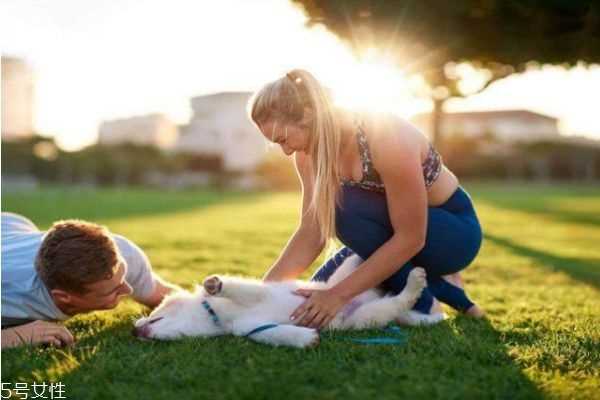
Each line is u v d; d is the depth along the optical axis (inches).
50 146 1304.1
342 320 125.5
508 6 242.4
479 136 1635.1
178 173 1421.0
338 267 135.1
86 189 1132.5
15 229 134.2
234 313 118.0
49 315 117.4
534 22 245.8
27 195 829.2
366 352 107.7
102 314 139.2
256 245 292.2
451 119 2365.9
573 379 97.6
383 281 132.4
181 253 255.9
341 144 122.9
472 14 248.7
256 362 101.6
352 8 243.3
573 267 247.3
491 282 207.5
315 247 137.3
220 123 2084.2
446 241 133.3
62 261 110.5
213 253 257.0
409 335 120.5
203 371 97.7
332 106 118.0
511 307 157.2
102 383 94.1
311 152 119.6
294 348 109.5
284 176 1305.4
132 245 131.5
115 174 1336.1
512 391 91.4
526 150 1556.3
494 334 125.3
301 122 116.3
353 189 127.4
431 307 133.2
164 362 103.0
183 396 89.0
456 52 256.7
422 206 119.7
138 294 132.6
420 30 245.3
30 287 114.9
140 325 116.8
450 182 136.5
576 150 1536.7
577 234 408.8
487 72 339.9
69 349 110.3
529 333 126.3
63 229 113.6
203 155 1503.4
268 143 119.6
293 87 115.2
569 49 250.5
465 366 101.1
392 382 94.0
